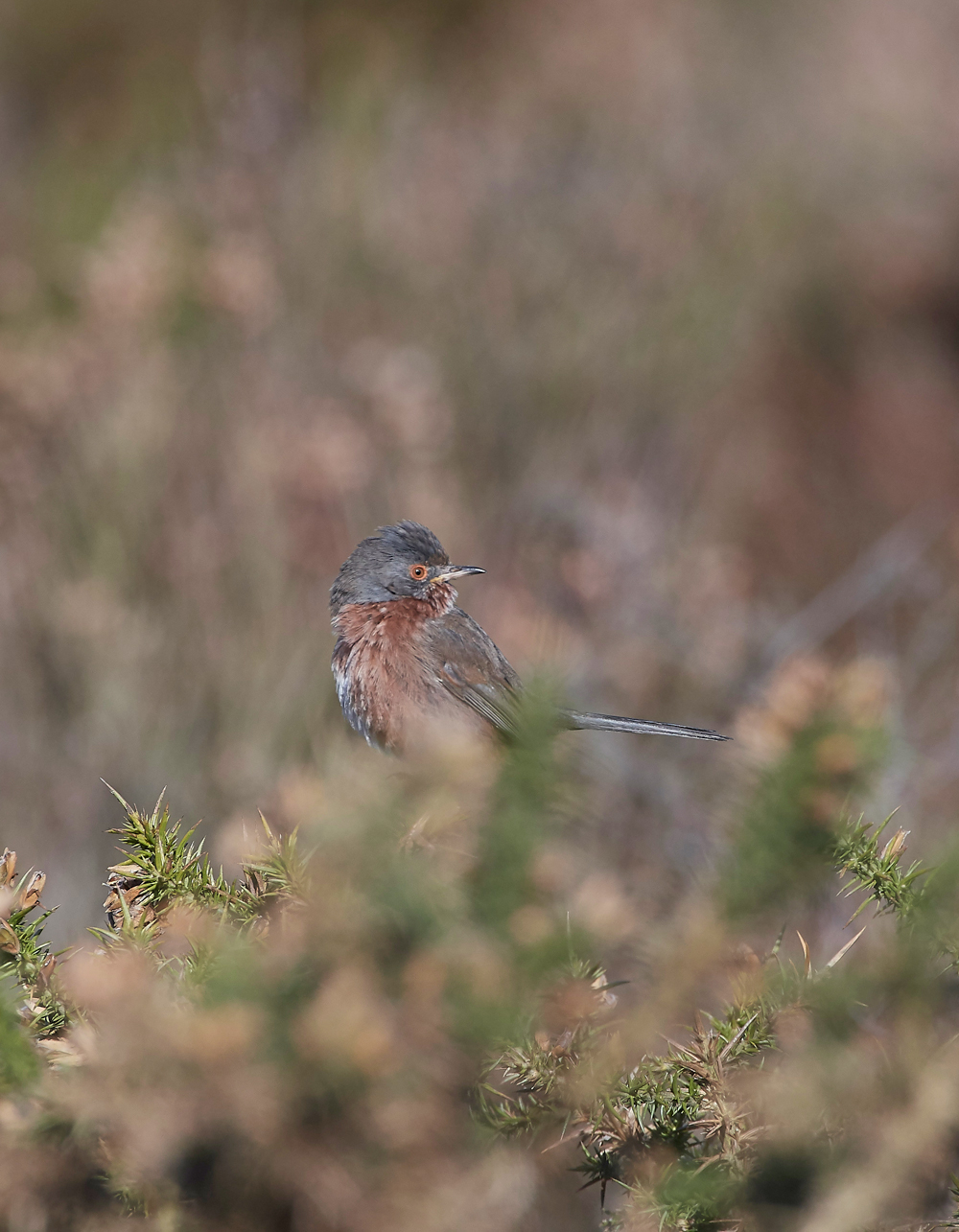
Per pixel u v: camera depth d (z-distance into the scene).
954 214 22.53
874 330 21.61
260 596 11.34
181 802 10.37
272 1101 2.45
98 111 21.47
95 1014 3.49
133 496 11.57
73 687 10.88
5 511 11.72
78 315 13.35
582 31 21.94
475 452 14.43
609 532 12.78
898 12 25.45
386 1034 2.45
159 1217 3.07
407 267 15.40
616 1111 3.94
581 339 15.30
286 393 12.96
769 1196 3.45
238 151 15.05
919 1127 3.04
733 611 12.77
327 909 2.56
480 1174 2.93
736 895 2.78
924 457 19.86
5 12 22.88
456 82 20.88
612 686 11.41
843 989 3.12
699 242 17.94
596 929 2.68
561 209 16.95
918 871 3.79
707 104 21.41
